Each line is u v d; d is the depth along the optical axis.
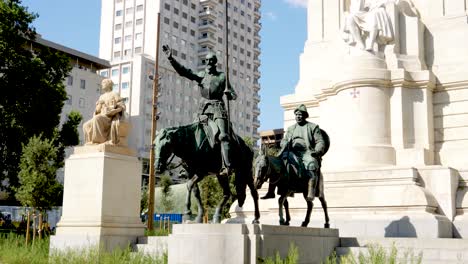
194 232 9.86
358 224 15.33
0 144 30.33
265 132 90.56
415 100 18.36
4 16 29.61
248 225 9.63
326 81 19.89
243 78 107.81
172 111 90.75
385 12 18.95
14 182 30.34
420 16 20.03
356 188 16.16
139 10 95.25
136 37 94.88
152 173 24.17
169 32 94.06
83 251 12.20
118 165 15.69
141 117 85.38
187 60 96.50
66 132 32.88
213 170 10.83
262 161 10.40
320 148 11.80
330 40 21.16
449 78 18.48
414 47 18.98
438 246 12.19
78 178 15.76
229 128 10.83
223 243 9.58
